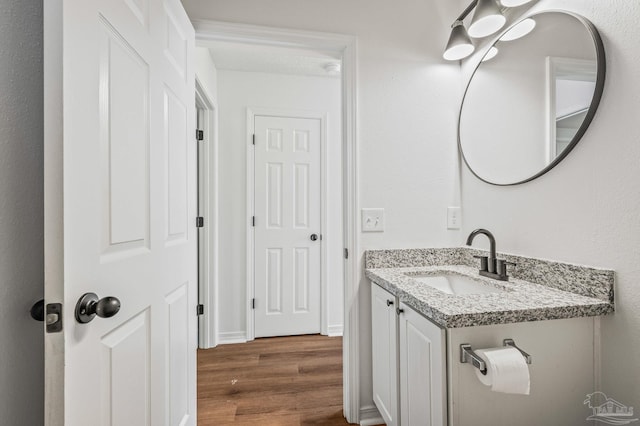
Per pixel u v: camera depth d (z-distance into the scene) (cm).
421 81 164
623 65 92
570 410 93
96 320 70
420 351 101
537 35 121
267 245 268
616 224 93
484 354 81
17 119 69
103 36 74
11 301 67
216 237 250
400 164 161
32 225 73
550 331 92
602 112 97
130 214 86
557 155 111
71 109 63
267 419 158
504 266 126
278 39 152
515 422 90
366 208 157
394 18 161
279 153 270
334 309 276
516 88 131
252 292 263
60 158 60
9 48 67
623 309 91
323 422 156
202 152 246
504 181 137
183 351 125
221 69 258
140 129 92
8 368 66
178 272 120
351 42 156
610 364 93
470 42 144
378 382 143
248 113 262
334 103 277
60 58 60
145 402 93
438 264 162
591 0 101
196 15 144
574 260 107
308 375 202
